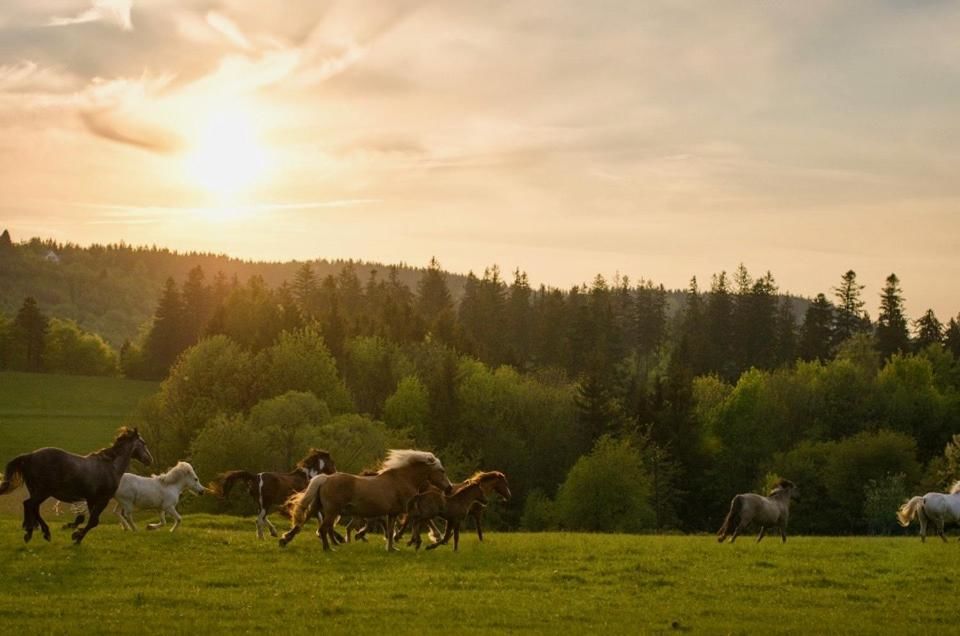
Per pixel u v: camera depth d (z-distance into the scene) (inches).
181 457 3021.7
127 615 679.7
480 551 1037.2
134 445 978.1
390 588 809.5
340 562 918.4
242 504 2598.4
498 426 3708.2
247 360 3587.6
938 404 4010.8
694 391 4116.6
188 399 3366.1
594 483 3004.4
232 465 2613.2
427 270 7224.4
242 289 4970.5
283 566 887.7
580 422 3796.8
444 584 836.0
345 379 4296.3
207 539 1035.9
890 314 5546.3
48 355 6643.7
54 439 3767.2
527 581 872.3
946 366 4712.1
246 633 638.5
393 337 5093.5
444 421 3715.6
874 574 988.6
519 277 7076.8
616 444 3149.6
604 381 4220.0
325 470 1193.4
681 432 3676.2
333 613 711.7
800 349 5551.2
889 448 3289.9
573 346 5526.6
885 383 4148.6
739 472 3742.6
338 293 6776.6
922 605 836.6
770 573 970.7
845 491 3307.1
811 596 858.8
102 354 6835.6
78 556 885.8
